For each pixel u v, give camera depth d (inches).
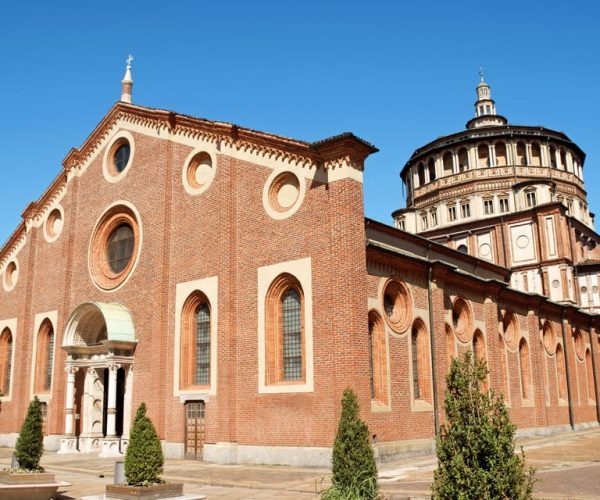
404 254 1072.8
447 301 1231.5
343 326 904.3
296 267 979.9
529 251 2096.5
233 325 1041.5
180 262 1154.7
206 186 1141.7
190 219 1156.5
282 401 957.2
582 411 1790.1
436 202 2349.9
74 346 1264.8
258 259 1033.5
